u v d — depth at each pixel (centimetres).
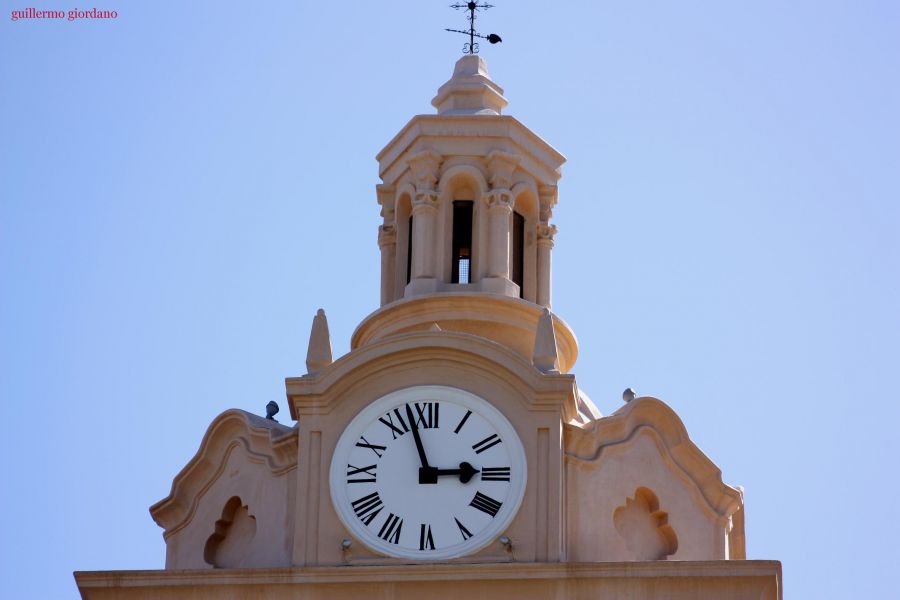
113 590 6744
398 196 7581
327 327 7044
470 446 6856
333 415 6912
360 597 6662
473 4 7888
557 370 6994
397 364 6938
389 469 6844
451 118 7531
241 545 7075
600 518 6938
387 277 7588
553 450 6844
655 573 6650
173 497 7212
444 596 6650
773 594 6650
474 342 6925
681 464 7138
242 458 7119
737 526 7275
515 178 7538
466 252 7488
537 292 7525
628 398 7212
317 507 6819
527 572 6650
